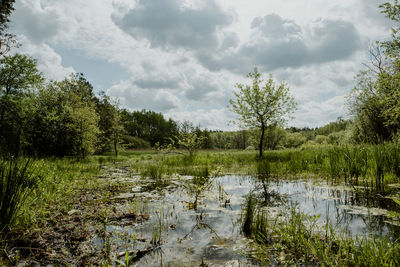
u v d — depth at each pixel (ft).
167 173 32.27
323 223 11.50
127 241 10.04
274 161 40.91
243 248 9.38
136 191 20.81
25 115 60.75
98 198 17.72
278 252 8.85
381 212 12.94
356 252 7.80
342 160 24.34
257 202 15.88
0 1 57.11
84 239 10.14
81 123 65.10
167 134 219.00
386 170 22.25
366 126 54.65
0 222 10.09
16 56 62.69
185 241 10.11
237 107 52.24
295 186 21.24
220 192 19.67
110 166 46.21
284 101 49.85
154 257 8.71
